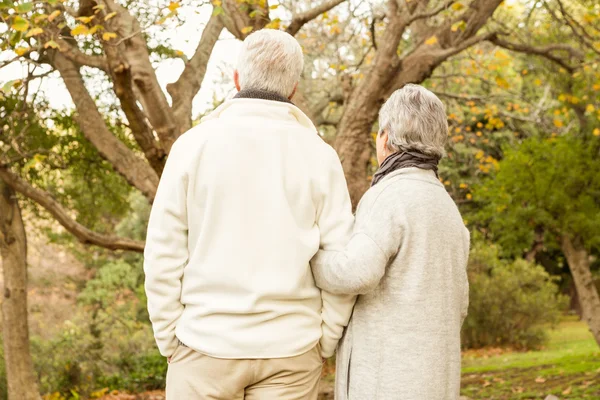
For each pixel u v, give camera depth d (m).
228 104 1.89
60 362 10.29
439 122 1.92
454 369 1.85
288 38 1.91
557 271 18.33
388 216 1.81
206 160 1.78
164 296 1.79
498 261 13.68
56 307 15.54
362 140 5.46
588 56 6.73
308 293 1.84
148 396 9.41
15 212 7.81
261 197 1.79
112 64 4.18
